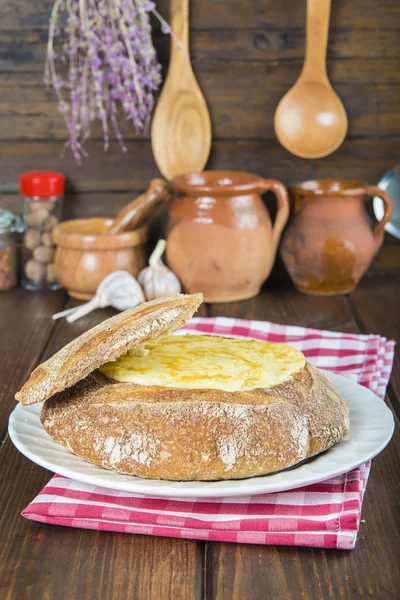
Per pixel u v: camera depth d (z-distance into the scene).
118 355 0.76
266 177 1.25
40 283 1.23
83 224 1.22
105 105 1.23
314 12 1.18
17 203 1.26
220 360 0.79
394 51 1.21
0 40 1.21
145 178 1.25
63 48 1.21
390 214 1.18
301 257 1.18
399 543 0.72
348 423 0.79
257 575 0.67
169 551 0.71
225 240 1.14
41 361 1.01
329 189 1.18
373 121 1.23
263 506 0.74
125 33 1.16
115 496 0.75
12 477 0.80
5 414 0.90
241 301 1.18
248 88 1.22
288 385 0.78
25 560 0.70
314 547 0.71
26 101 1.23
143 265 1.19
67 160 1.25
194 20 1.20
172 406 0.75
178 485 0.72
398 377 0.96
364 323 1.10
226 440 0.74
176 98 1.22
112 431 0.75
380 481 0.79
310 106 1.21
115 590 0.66
